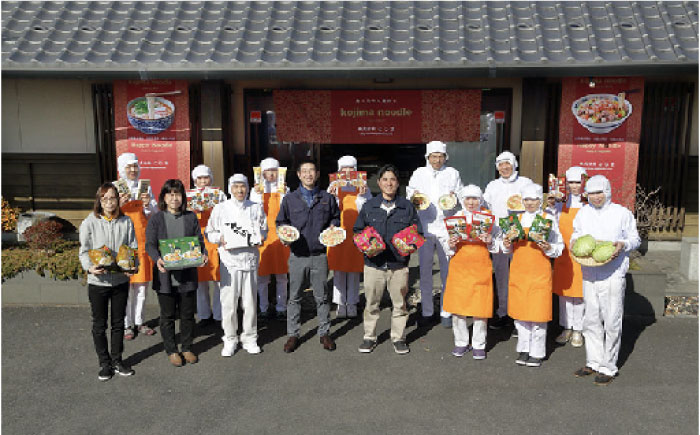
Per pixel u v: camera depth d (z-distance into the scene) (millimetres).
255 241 6023
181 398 5379
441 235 6129
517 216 5918
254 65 8117
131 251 5656
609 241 5398
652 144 9734
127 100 9586
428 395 5391
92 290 5637
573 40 8570
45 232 8539
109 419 5031
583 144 9367
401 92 9805
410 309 7684
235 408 5191
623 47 8195
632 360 6074
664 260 9453
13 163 10344
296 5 9750
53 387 5602
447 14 9445
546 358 6195
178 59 8367
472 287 5965
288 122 9922
